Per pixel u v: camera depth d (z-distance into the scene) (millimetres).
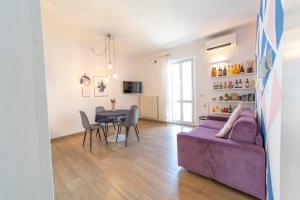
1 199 357
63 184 2012
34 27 393
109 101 5395
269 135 1253
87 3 2723
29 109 388
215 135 2121
